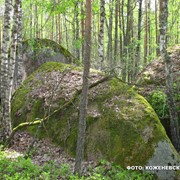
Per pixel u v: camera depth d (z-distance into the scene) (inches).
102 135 329.1
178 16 924.0
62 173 270.5
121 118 333.4
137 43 594.6
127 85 382.0
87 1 253.3
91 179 260.2
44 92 429.4
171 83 343.6
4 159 290.2
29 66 603.8
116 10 759.7
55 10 482.6
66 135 354.6
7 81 362.9
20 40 538.3
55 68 461.4
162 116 375.6
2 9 1031.6
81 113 264.2
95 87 385.7
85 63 259.3
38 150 351.3
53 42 634.2
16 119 426.0
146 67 514.0
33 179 247.8
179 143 343.6
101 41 549.6
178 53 488.1
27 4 921.5
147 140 303.0
